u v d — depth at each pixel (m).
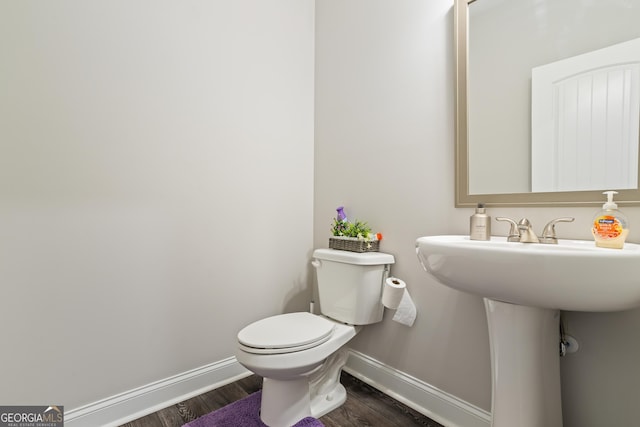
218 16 1.63
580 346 0.99
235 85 1.69
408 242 1.46
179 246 1.50
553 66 1.04
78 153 1.25
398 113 1.51
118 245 1.34
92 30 1.27
